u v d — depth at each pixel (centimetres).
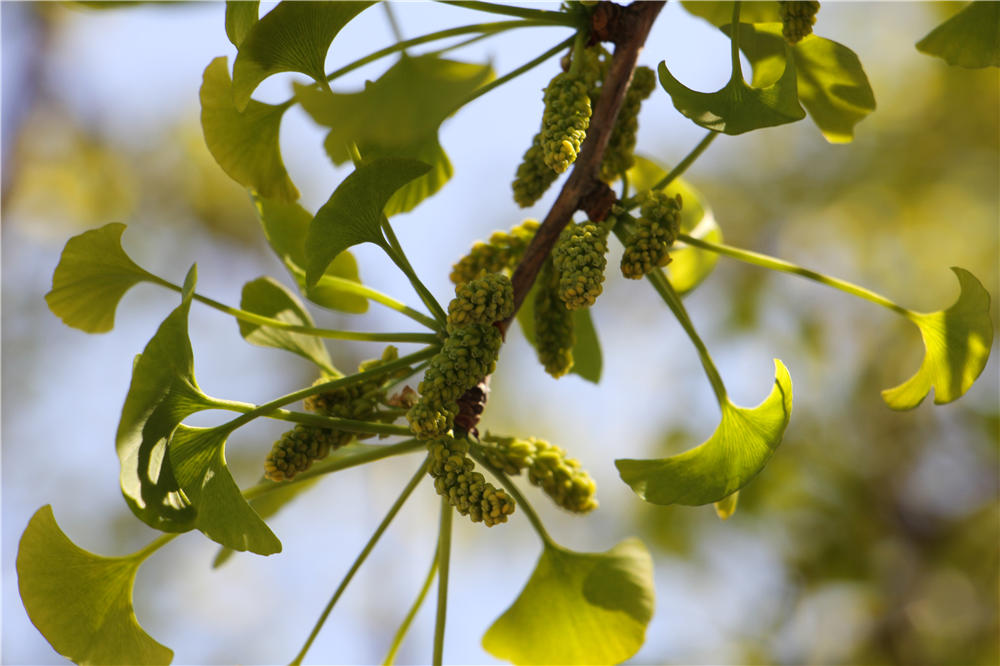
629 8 50
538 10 49
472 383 48
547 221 49
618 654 51
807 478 102
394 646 51
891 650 101
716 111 48
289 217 52
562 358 50
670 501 48
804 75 52
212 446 47
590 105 49
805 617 103
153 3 48
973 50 50
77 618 48
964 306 50
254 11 47
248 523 47
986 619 101
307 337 51
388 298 50
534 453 50
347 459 49
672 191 56
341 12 47
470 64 50
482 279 48
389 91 46
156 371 46
